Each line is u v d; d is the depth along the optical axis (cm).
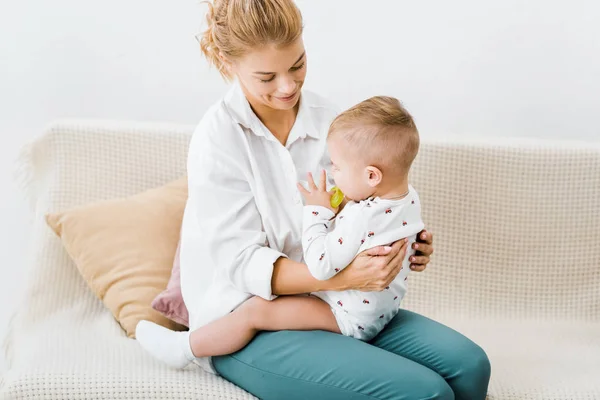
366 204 151
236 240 160
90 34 236
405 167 151
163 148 220
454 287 216
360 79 237
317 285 154
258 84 152
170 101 241
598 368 186
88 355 176
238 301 164
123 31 236
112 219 206
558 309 216
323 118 176
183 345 164
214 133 163
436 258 216
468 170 214
